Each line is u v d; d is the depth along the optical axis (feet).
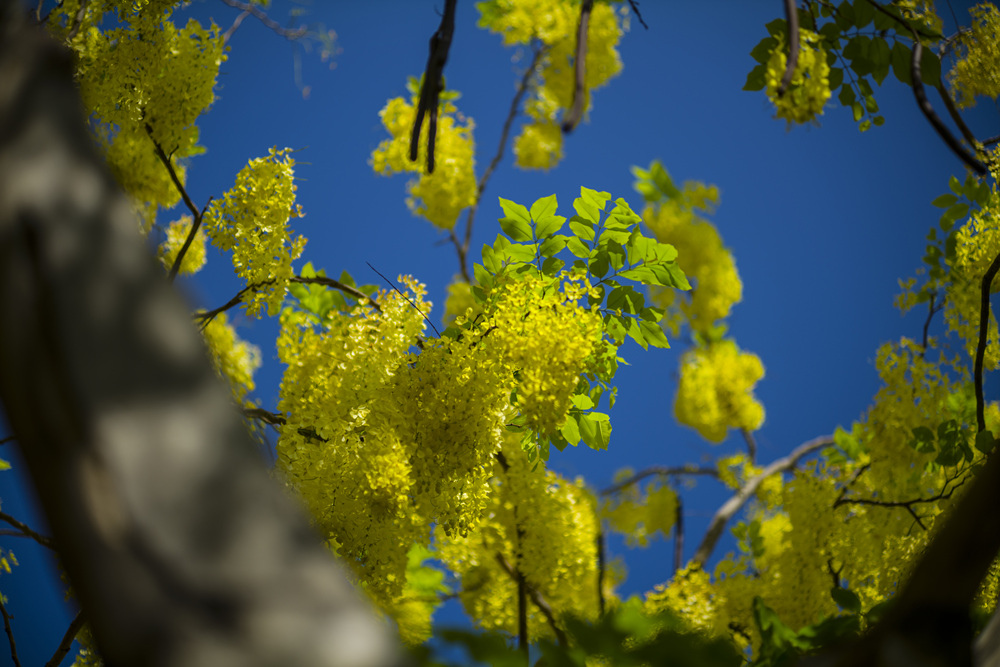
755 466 20.99
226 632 3.65
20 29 4.58
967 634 4.99
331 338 13.04
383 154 17.26
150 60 13.32
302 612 3.79
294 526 4.07
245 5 15.53
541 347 12.13
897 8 12.60
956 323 14.49
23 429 3.82
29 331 3.87
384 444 12.16
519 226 12.78
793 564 15.20
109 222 4.22
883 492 15.10
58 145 4.29
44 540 12.46
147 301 4.12
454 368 12.23
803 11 12.60
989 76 13.20
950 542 5.00
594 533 14.67
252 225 12.96
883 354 14.93
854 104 12.69
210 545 3.78
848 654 5.33
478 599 14.44
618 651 7.63
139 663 3.59
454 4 8.14
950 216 14.57
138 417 3.85
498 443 12.28
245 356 14.15
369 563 12.28
